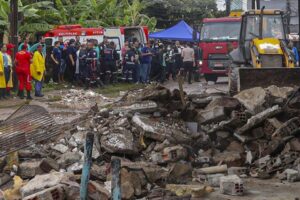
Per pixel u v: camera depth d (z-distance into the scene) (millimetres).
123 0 38469
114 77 25234
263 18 19422
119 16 37312
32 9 28797
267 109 10586
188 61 27906
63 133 9609
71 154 8727
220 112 10695
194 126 10648
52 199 6867
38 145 9258
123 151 9008
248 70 13461
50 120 9719
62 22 32469
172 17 50250
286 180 9023
